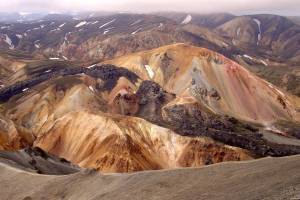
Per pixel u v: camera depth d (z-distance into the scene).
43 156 81.19
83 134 114.38
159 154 112.69
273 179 35.31
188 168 44.06
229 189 36.34
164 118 140.62
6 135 112.19
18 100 154.75
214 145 114.94
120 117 118.81
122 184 44.31
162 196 39.38
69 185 48.03
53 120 136.00
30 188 49.84
